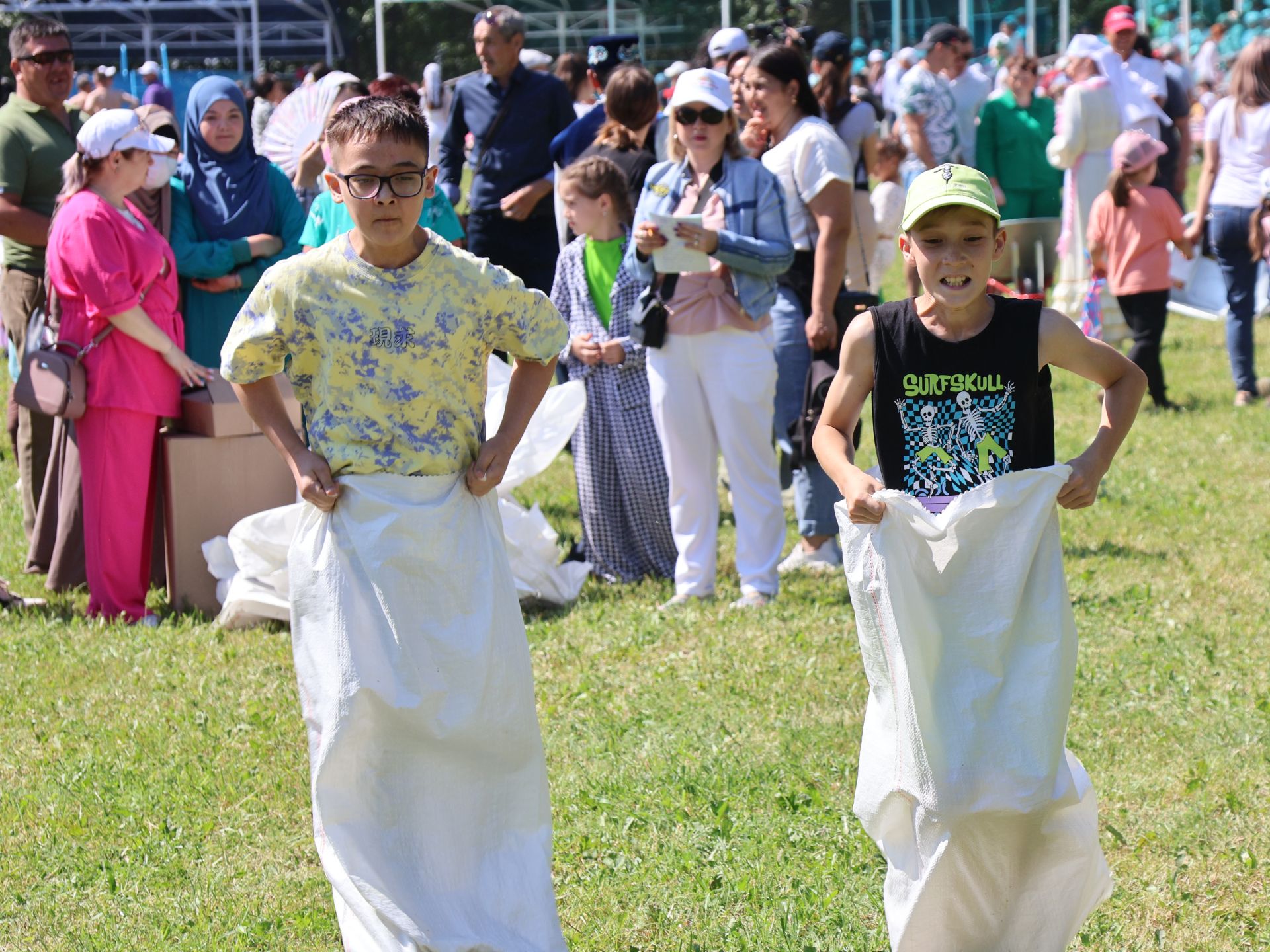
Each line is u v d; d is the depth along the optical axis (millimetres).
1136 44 15930
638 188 9320
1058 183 16172
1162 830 5141
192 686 6918
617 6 33656
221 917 4730
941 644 3682
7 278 9031
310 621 3947
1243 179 12359
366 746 3891
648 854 5074
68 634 7656
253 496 8266
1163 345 15383
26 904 4879
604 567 8758
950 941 3793
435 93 18250
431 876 3914
